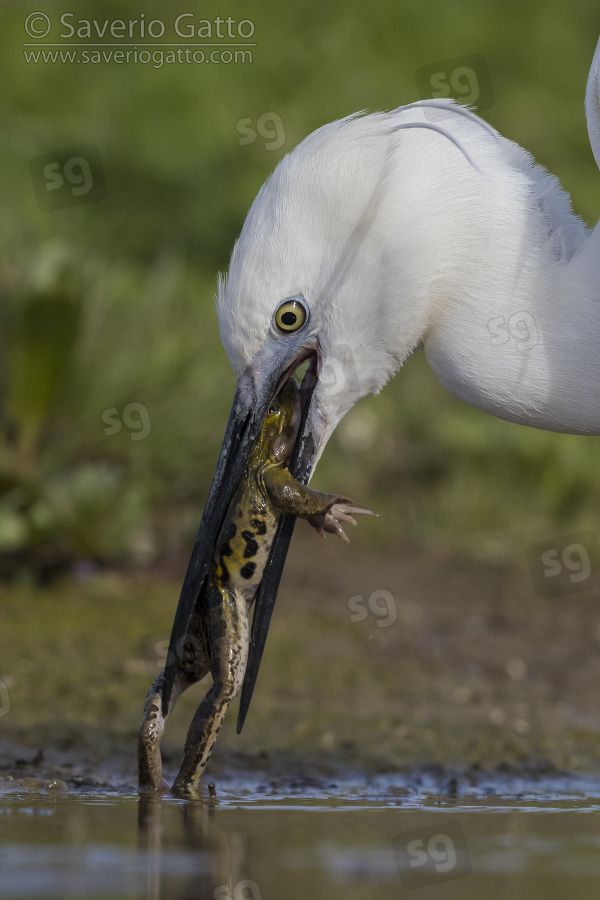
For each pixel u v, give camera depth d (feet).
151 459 40.86
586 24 74.79
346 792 23.47
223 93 64.49
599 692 33.99
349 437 49.88
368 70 67.26
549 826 20.12
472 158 22.98
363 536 46.91
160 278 47.98
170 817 20.08
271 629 36.58
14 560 38.29
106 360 41.09
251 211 22.56
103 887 15.47
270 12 69.77
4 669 31.63
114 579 39.11
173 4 67.97
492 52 70.54
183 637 22.39
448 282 22.99
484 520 48.03
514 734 29.40
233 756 26.20
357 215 22.18
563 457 49.62
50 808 20.74
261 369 22.38
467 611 40.29
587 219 55.21
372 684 32.99
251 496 22.17
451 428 50.11
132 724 28.35
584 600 42.34
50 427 39.78
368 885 15.94
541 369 23.07
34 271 38.50
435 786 24.50
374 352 22.97
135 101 63.46
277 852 17.63
